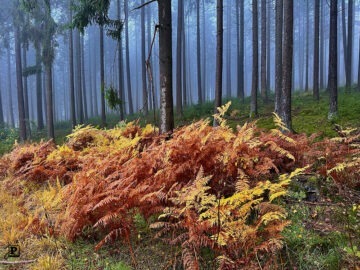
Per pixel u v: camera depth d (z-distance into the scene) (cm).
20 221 440
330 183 461
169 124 694
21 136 2091
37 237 419
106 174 486
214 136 453
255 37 1569
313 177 479
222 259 284
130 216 393
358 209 383
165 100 693
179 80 1942
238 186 356
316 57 1702
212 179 418
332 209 399
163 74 691
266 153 504
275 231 306
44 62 1919
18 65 2194
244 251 310
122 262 342
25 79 2797
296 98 1859
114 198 354
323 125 960
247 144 440
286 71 810
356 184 447
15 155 776
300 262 305
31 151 767
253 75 1495
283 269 301
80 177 432
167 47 689
